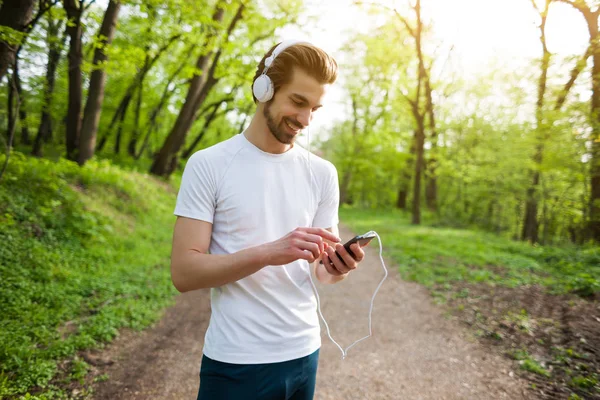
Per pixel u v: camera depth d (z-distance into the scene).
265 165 1.21
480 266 7.05
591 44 6.78
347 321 4.71
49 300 3.95
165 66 12.43
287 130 1.15
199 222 1.13
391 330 4.44
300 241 1.03
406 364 3.64
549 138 8.41
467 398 3.07
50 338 3.38
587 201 10.12
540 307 4.76
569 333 3.87
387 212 21.22
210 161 1.16
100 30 7.92
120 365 3.27
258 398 1.16
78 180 7.61
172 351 3.62
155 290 4.93
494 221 18.27
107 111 15.16
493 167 14.45
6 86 6.52
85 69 7.27
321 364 3.65
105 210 7.16
